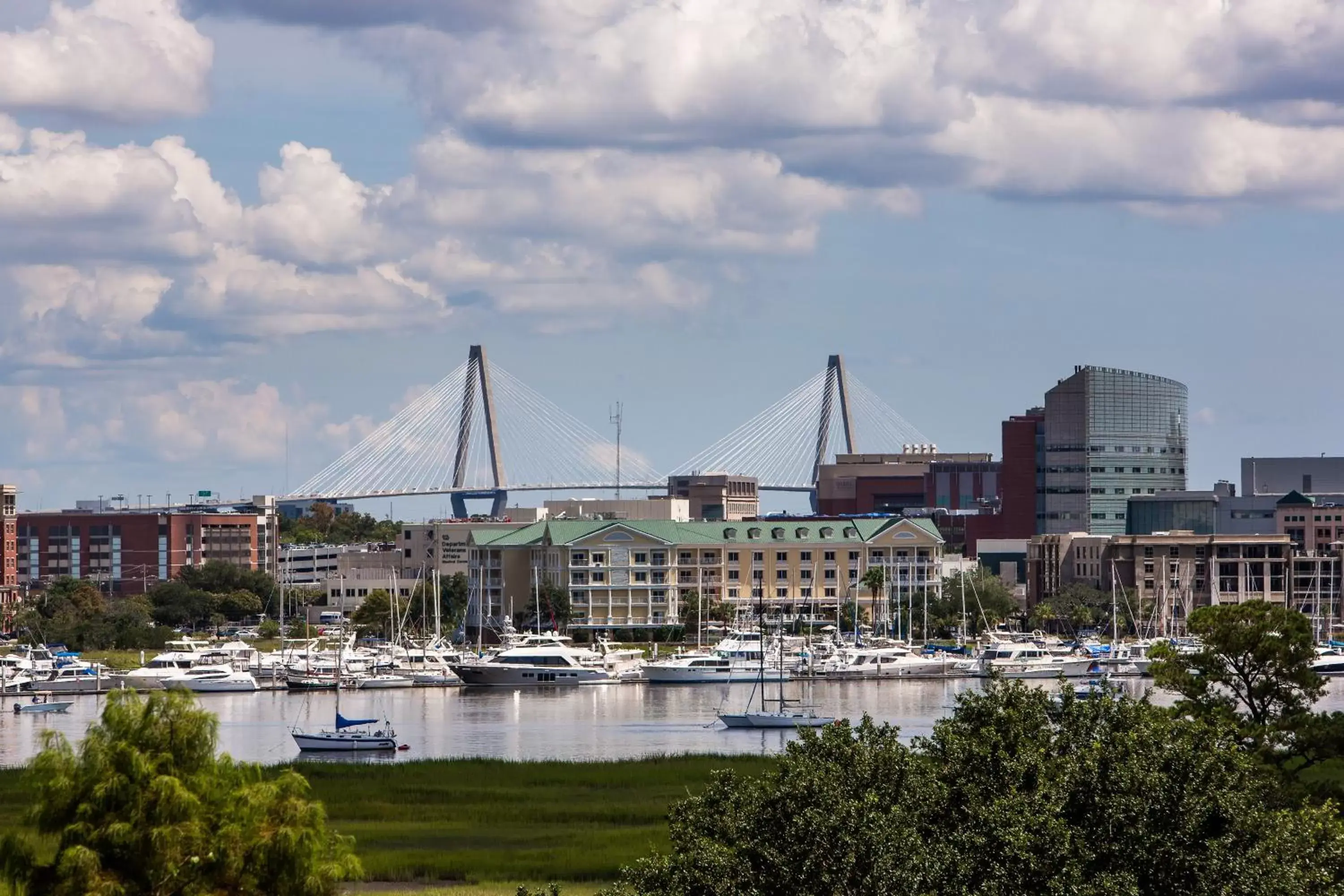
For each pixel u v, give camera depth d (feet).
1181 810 465.88
